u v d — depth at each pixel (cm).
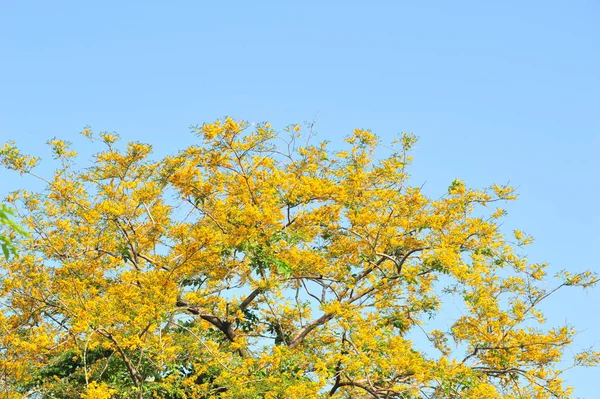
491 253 1404
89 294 1232
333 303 1279
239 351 1326
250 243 1254
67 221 1323
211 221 1342
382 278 1377
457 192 1410
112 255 1347
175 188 1338
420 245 1419
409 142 1446
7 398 1200
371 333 1258
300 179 1416
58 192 1328
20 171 1302
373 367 1220
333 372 1213
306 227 1375
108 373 1256
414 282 1336
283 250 1307
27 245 1294
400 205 1411
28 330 1277
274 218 1258
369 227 1420
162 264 1267
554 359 1319
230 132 1284
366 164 1450
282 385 1144
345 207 1410
